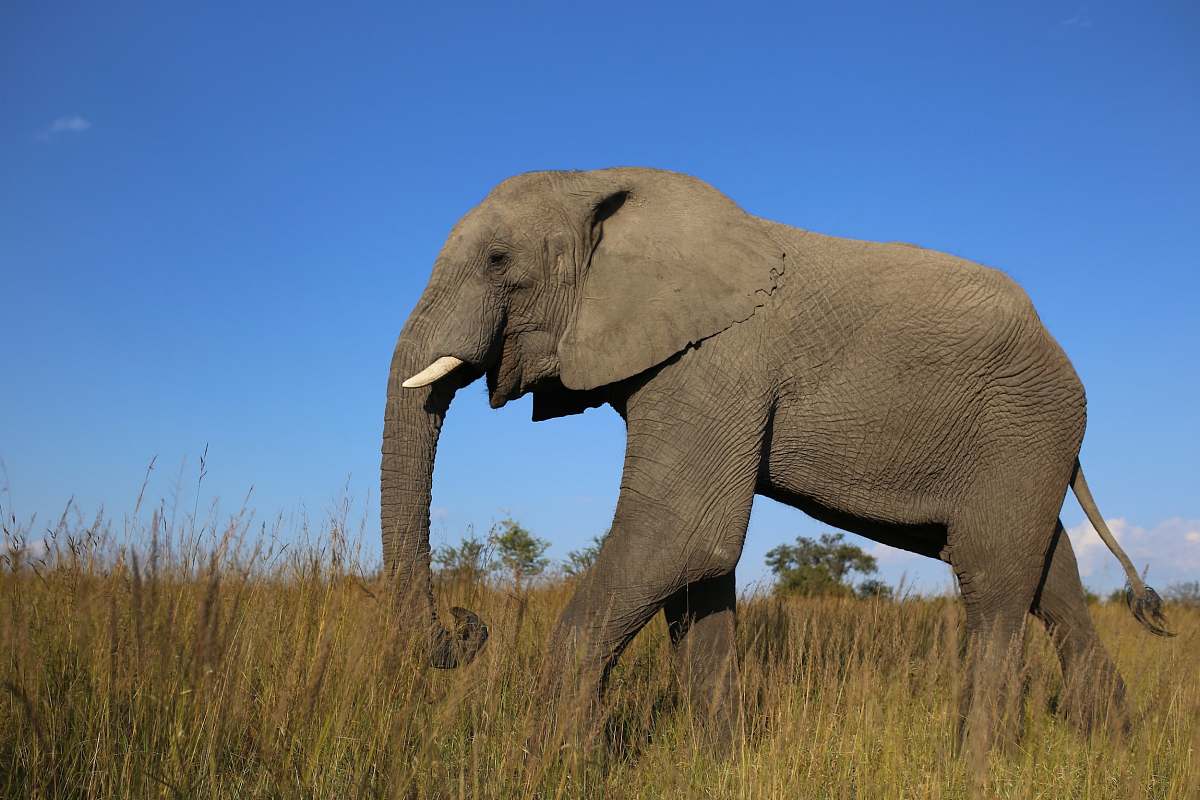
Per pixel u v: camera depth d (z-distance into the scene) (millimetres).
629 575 4988
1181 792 4469
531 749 4043
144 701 3779
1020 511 5750
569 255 5414
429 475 5262
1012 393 5684
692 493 5133
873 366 5527
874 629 6176
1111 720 5520
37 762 3494
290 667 4105
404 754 3781
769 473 5582
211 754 3570
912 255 5746
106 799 3422
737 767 4520
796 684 5621
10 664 3750
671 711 5516
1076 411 5848
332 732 3889
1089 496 6176
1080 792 4715
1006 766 4852
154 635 3576
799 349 5449
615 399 5586
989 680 5113
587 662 4793
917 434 5617
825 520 6051
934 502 5789
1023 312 5723
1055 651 6199
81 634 4000
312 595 4754
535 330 5426
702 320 5262
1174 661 6340
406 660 4402
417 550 5086
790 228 5801
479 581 6293
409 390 5266
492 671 4484
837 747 4602
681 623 5738
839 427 5543
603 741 4488
